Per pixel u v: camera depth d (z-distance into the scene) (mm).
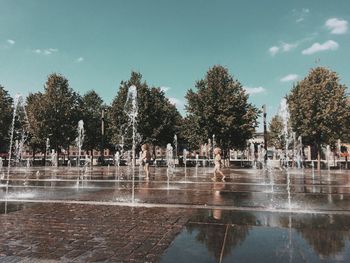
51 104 48844
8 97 52125
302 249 5184
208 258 4797
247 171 32719
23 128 51281
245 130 45906
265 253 4996
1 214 8141
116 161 47656
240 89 47344
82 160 59875
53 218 7633
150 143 49719
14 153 53406
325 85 38969
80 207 9172
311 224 6906
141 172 29859
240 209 8758
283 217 7676
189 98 48156
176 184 16750
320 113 38594
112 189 14062
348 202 10109
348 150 59781
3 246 5406
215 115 46000
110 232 6320
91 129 57562
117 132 49750
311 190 13828
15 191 13219
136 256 4906
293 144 44094
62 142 49750
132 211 8531
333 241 5613
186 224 6969
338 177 23641
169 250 5184
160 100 51781
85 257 4867
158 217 7723
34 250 5207
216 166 19656
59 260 4734
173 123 54000
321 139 39469
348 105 40312
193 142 48844
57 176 23375
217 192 12859
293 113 40969
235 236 5973
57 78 50250
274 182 18234
